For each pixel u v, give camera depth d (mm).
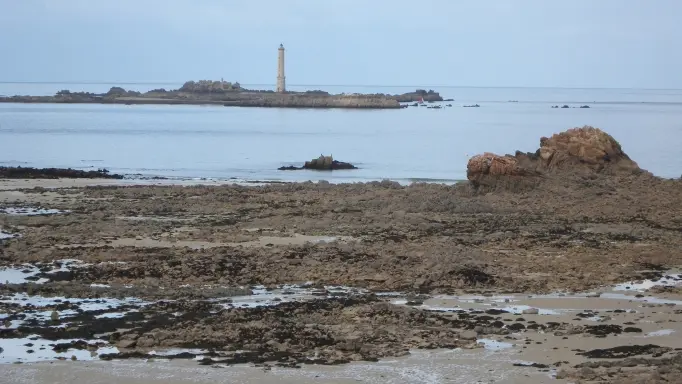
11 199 39688
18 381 15391
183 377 15602
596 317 19703
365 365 16266
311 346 17375
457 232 30953
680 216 35000
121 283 22609
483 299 21344
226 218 34062
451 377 15617
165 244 28078
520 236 30203
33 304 20266
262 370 15945
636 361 16328
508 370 15969
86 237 29078
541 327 18781
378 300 21047
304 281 23078
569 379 15344
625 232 31234
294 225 32156
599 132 44906
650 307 20672
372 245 27984
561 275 24031
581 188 40000
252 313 19594
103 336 17875
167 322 18828
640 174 43656
